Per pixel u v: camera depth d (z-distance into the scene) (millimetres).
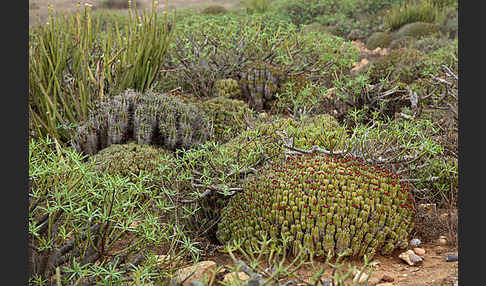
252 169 3139
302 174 2957
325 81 5836
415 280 2578
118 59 4449
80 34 4305
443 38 9500
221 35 6043
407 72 5957
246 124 4141
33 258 2525
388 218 2816
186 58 5695
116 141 3787
